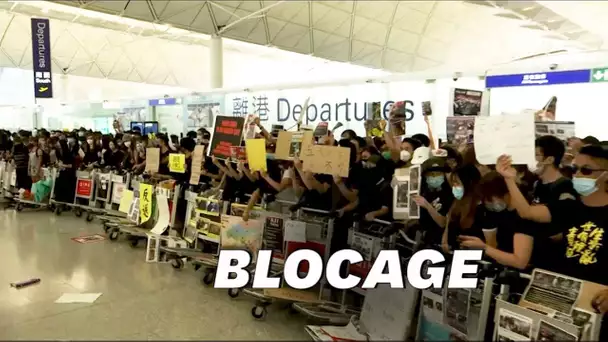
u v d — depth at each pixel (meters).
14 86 19.28
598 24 9.95
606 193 2.88
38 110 19.41
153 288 4.89
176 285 5.00
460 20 14.53
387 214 4.19
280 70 21.53
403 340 3.29
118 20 13.13
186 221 6.13
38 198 9.62
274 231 4.83
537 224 2.97
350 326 3.79
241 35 13.73
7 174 10.53
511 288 3.08
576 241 2.90
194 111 11.07
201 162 6.17
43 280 5.13
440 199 3.77
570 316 2.62
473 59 15.34
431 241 3.66
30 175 9.98
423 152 3.92
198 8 12.19
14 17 15.73
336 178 4.49
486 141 2.99
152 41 19.61
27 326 3.82
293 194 5.22
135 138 8.83
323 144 4.80
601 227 2.83
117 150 9.66
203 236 5.64
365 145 5.05
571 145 3.71
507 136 2.91
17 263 5.78
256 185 5.67
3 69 19.03
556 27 10.83
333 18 14.33
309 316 4.12
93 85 20.56
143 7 11.29
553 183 3.10
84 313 4.15
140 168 8.07
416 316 3.51
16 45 16.62
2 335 3.62
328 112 8.43
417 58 16.81
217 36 13.27
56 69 18.39
